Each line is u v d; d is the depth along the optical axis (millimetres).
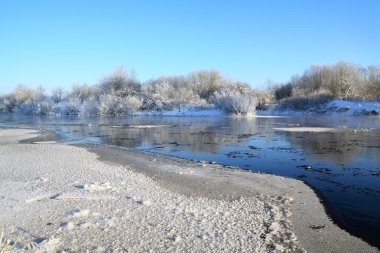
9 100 117125
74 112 88250
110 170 17594
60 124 53062
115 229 10008
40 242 9078
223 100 75875
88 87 101250
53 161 20047
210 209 11773
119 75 94375
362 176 17094
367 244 9594
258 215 11344
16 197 12688
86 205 11930
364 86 80500
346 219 11406
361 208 12438
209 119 61812
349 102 72312
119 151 24750
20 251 8547
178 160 21188
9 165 18812
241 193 13898
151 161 20812
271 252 8844
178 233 9797
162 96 87750
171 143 29703
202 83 98312
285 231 10125
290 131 37562
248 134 35469
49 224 10336
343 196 13859
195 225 10359
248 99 72812
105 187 13953
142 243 9172
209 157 22766
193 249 8906
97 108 83750
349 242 9680
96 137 34781
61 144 28797
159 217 10930
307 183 15578
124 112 82812
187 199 12953
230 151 25016
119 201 12383
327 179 16562
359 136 32375
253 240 9461
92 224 10242
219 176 16750
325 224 10852
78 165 18797
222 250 8875
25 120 65312
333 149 25125
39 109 94812
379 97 74562
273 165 19922
